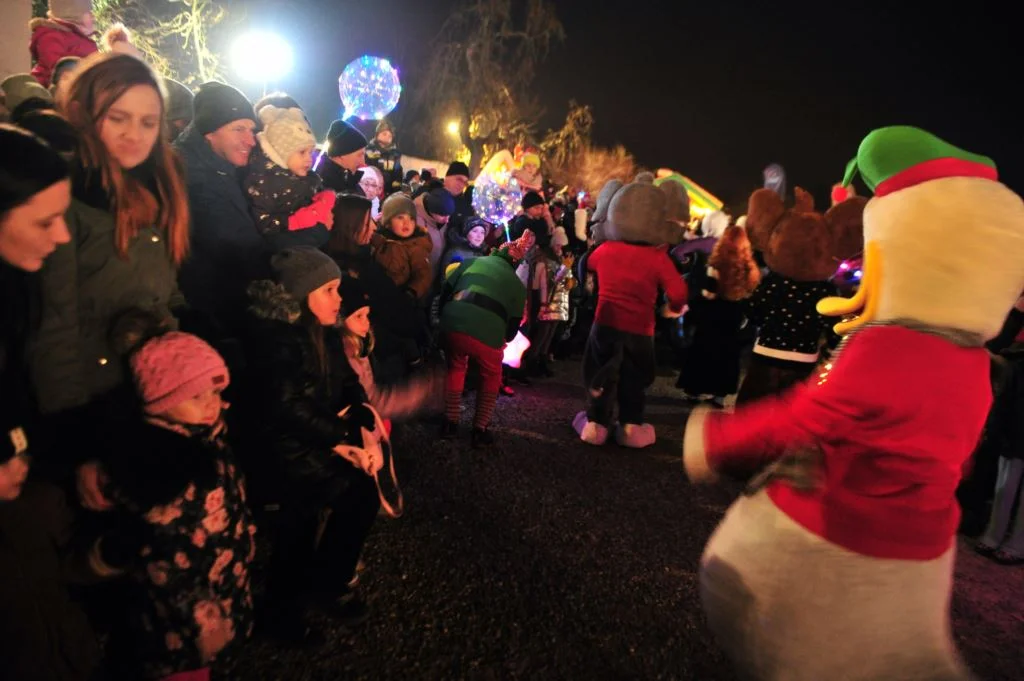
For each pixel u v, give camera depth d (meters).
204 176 3.08
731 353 6.71
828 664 1.84
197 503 2.05
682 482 4.93
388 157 7.31
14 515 1.75
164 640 2.04
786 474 1.93
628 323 5.32
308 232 3.46
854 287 5.14
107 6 8.66
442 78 20.86
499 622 3.09
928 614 1.81
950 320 1.82
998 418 4.17
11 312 1.84
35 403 1.96
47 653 1.78
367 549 3.55
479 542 3.76
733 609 1.99
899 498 1.78
